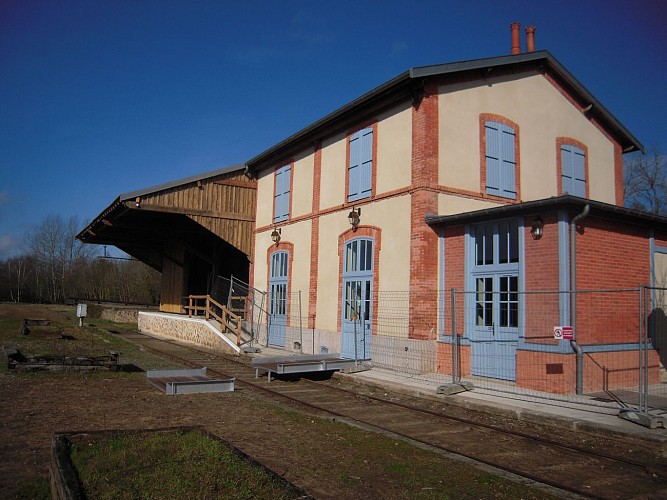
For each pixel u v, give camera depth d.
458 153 13.28
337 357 13.83
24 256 70.62
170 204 19.97
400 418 8.59
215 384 10.09
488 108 14.02
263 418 7.98
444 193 12.93
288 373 12.46
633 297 11.20
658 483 5.64
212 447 5.69
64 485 4.32
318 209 16.89
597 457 6.53
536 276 10.55
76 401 8.73
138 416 7.80
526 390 10.23
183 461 5.27
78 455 5.41
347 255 15.37
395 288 13.27
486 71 13.85
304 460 5.93
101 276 58.94
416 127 12.99
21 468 5.42
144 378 11.41
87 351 15.78
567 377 9.77
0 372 11.11
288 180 18.98
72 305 54.62
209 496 4.42
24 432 6.73
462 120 13.47
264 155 19.94
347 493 4.99
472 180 13.45
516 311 10.94
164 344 20.62
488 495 5.06
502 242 11.39
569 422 7.84
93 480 4.73
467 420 8.40
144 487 4.61
